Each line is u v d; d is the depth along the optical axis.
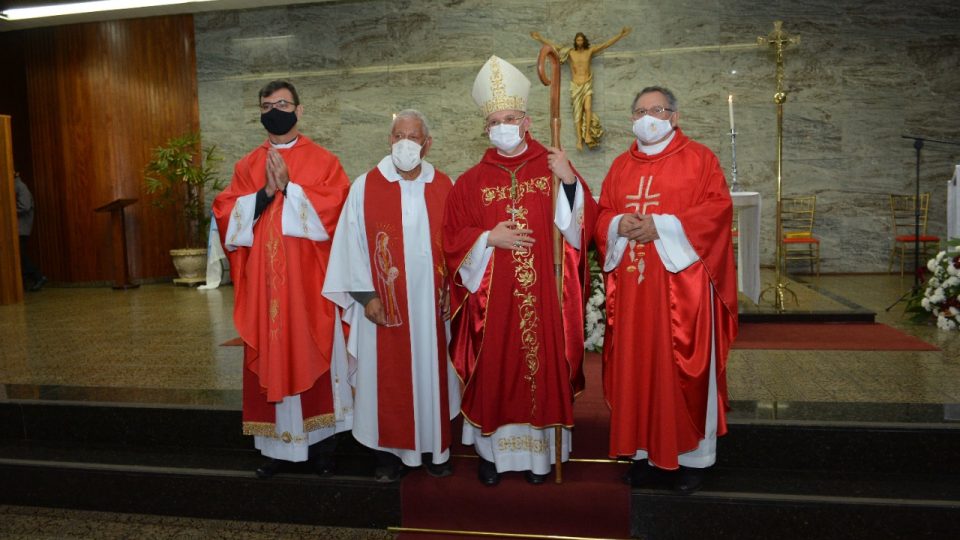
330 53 9.91
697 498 2.84
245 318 3.17
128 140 9.93
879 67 8.84
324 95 9.98
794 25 8.91
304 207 3.08
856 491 2.87
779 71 6.02
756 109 9.05
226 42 10.09
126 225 9.98
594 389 3.95
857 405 3.40
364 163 9.97
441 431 3.05
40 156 10.16
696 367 2.79
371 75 9.84
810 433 3.12
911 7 8.73
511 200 2.93
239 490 3.25
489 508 3.00
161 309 7.41
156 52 10.01
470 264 2.91
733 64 9.04
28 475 3.46
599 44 9.24
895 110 8.85
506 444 2.96
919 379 3.90
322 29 9.91
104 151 9.92
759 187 9.14
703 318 2.81
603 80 9.27
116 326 6.34
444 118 9.70
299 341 3.08
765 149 9.09
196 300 8.10
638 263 2.88
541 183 2.93
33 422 3.82
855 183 8.98
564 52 9.15
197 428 3.65
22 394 3.98
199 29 10.12
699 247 2.78
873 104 8.88
